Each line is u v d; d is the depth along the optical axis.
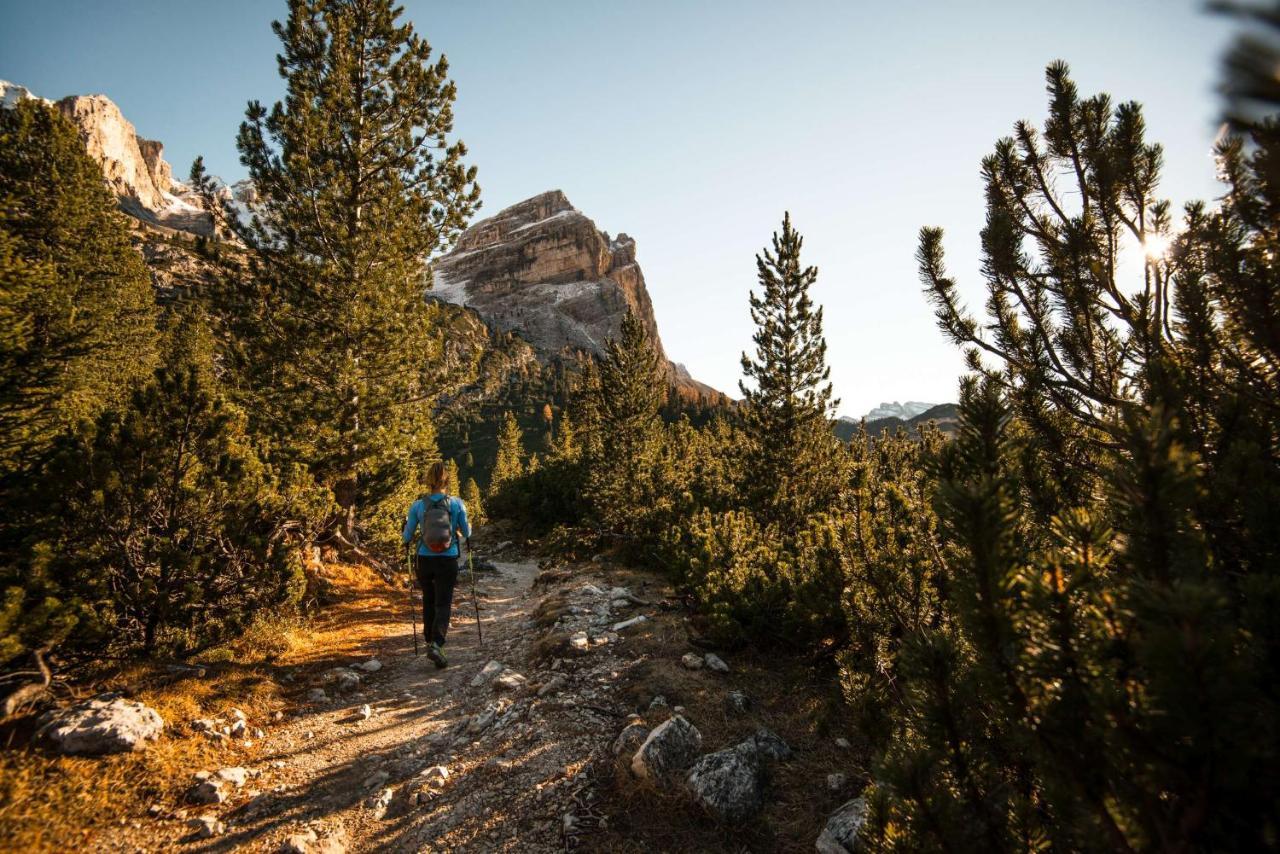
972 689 2.10
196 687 5.19
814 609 5.86
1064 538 1.93
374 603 10.37
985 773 2.17
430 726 5.24
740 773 3.81
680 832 3.46
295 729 5.10
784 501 16.25
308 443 11.41
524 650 7.25
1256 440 2.48
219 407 6.40
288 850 3.35
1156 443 1.67
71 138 20.83
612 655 6.30
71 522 5.20
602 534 19.38
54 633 4.45
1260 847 1.42
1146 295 3.88
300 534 8.27
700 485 20.67
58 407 6.04
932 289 5.12
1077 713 1.72
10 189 18.94
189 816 3.66
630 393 24.73
